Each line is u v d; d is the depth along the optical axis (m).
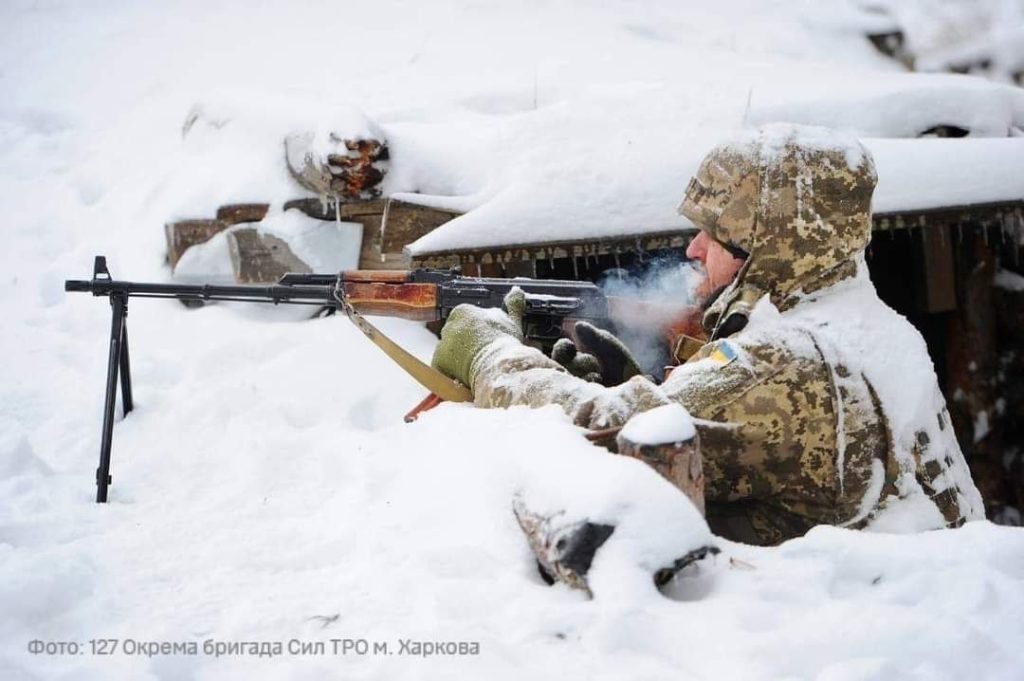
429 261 4.96
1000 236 6.11
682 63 7.14
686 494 2.81
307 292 4.28
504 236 5.01
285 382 4.84
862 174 3.49
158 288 4.12
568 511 2.66
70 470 4.16
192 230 5.53
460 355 3.75
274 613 2.75
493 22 8.00
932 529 3.37
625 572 2.56
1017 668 2.46
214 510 3.62
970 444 6.25
